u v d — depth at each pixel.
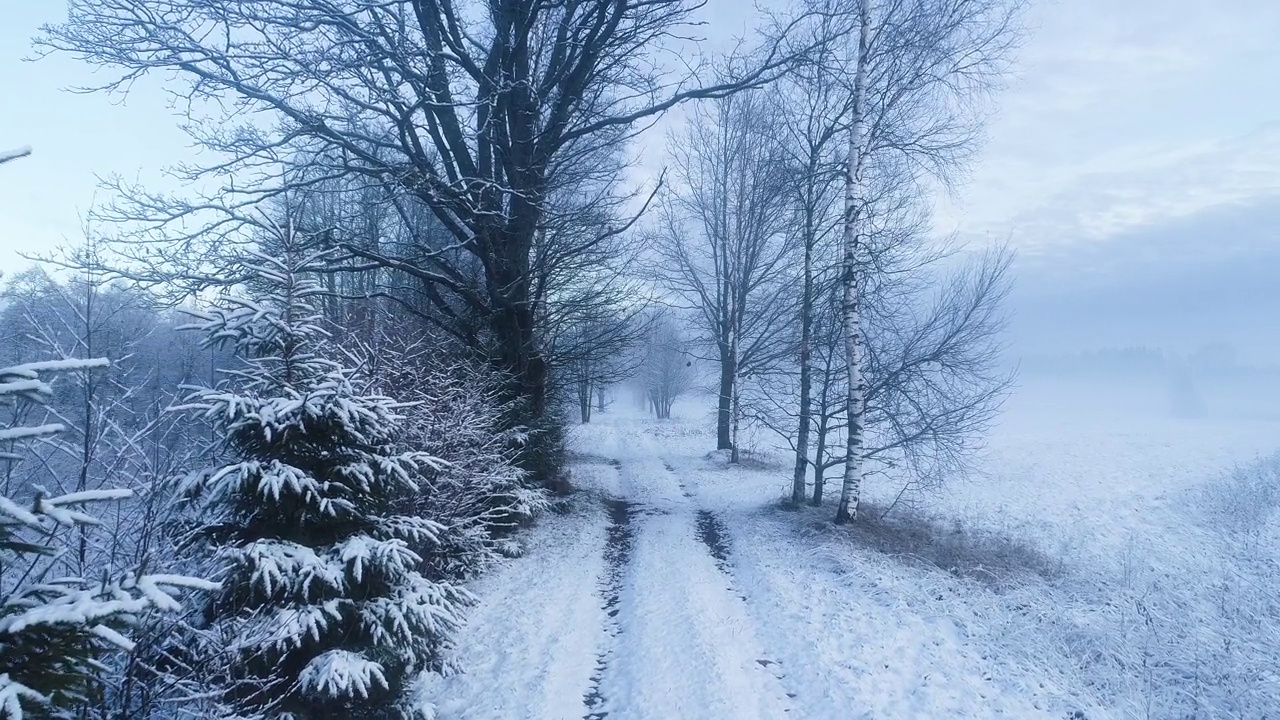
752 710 6.31
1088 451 31.11
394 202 14.12
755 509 15.80
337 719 5.63
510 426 14.19
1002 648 7.70
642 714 6.34
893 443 13.39
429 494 8.33
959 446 13.21
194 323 5.61
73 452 4.79
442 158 14.49
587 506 15.97
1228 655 7.86
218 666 4.75
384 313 13.05
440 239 19.14
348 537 5.73
